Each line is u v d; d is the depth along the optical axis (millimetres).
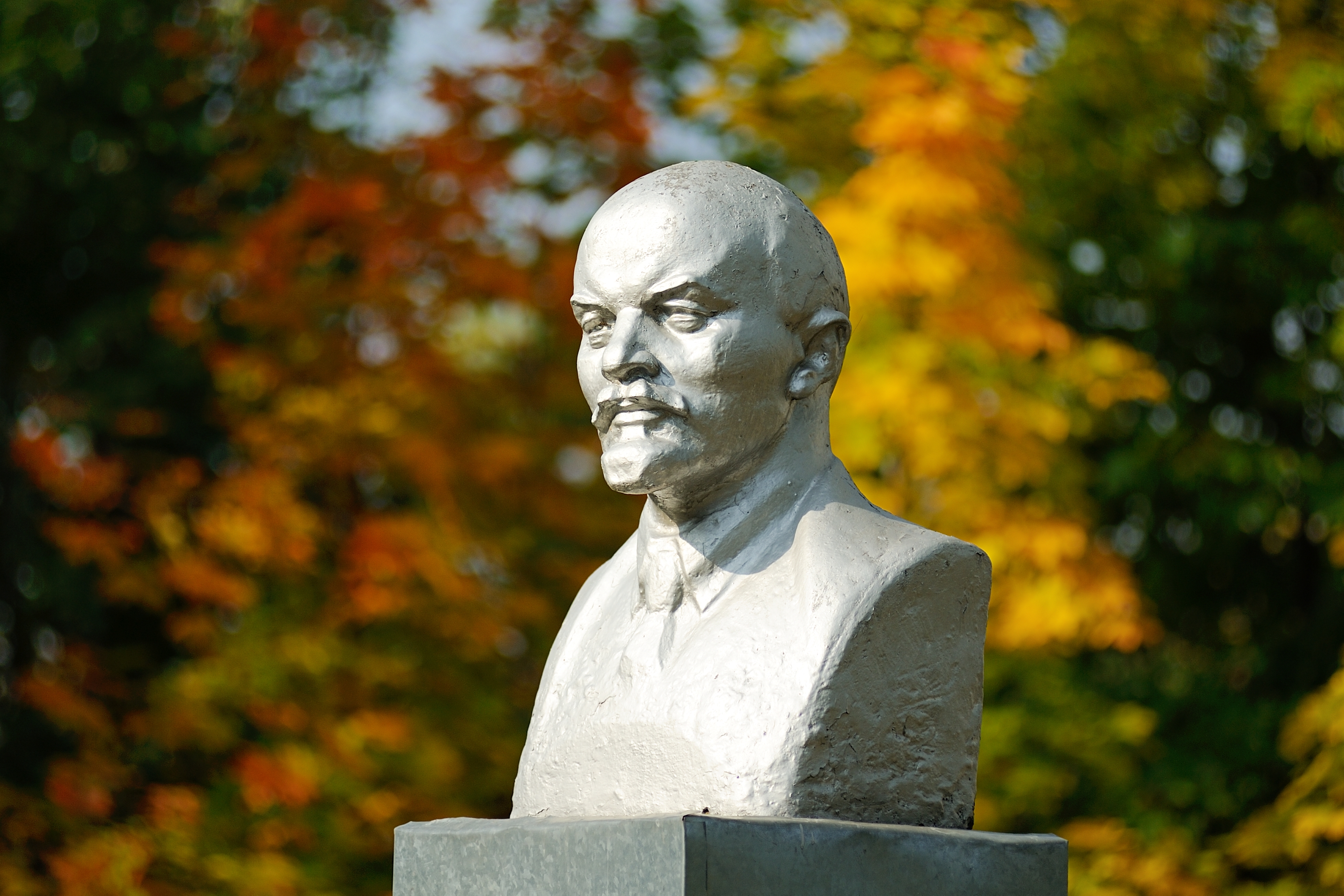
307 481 7652
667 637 3143
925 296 6785
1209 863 7469
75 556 7301
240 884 6406
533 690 7691
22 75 8242
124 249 8773
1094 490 9203
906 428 6840
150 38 8367
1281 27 8195
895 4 7082
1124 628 7375
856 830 2816
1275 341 9688
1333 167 9125
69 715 6895
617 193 3230
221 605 7352
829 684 2910
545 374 7906
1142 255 8953
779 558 3131
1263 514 9055
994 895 2939
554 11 8000
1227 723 8727
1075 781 7941
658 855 2705
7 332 8766
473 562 7484
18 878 6430
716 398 3062
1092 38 7641
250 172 7918
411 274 7566
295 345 7590
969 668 3119
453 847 3143
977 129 6551
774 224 3146
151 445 8508
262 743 7051
